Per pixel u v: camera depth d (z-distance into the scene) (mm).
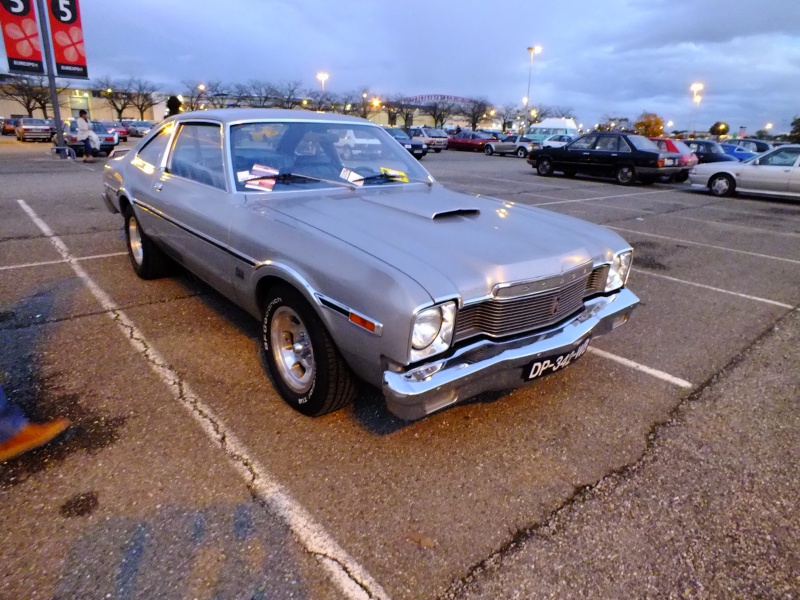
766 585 1860
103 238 6008
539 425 2752
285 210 2820
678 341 3908
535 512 2156
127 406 2715
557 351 2457
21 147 22844
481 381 2275
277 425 2621
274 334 2750
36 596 1686
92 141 15945
